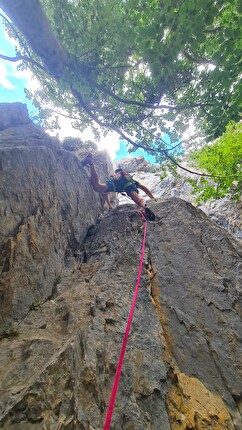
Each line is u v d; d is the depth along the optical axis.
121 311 3.65
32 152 3.92
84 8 4.25
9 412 1.84
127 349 3.15
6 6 2.90
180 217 5.91
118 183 6.39
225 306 4.27
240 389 3.36
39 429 1.81
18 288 3.09
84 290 3.77
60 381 2.21
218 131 4.64
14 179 3.40
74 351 2.51
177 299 4.36
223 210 11.05
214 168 10.62
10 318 2.89
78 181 5.72
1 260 2.99
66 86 4.77
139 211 6.15
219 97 4.57
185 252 5.12
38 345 2.60
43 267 3.67
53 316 3.17
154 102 5.68
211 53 4.27
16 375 2.24
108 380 2.72
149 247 5.26
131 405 2.59
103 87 4.97
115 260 4.75
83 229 5.50
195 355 3.65
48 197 4.15
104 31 4.20
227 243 5.19
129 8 3.55
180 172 13.91
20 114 5.09
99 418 2.21
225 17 3.32
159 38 3.43
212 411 2.99
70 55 4.33
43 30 3.33
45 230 3.90
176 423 2.71
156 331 3.59
